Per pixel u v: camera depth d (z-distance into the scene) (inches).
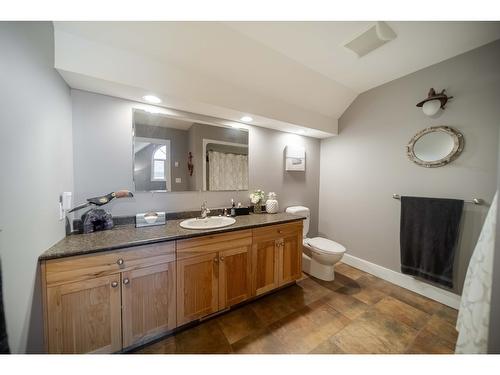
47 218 42.5
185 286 55.5
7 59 30.5
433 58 71.1
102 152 61.4
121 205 65.1
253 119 85.4
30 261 36.1
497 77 61.3
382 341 54.9
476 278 42.7
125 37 52.2
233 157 88.4
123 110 64.3
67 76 49.9
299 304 71.4
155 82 58.6
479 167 64.6
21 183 33.8
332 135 111.4
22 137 34.1
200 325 60.2
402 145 84.2
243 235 66.2
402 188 84.4
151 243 49.9
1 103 29.1
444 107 71.9
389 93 88.1
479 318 41.1
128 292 47.7
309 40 62.6
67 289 41.4
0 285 24.2
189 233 55.8
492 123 62.2
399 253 86.0
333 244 90.0
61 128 49.9
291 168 106.5
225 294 62.8
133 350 50.6
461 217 67.7
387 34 57.8
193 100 65.4
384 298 75.5
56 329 40.7
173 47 57.6
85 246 44.4
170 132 73.0
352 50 67.3
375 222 94.7
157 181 70.9
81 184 58.7
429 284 76.0
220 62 65.5
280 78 78.1
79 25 47.4
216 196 84.4
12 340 31.3
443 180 72.6
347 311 67.7
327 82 86.9
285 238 77.7
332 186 115.1
